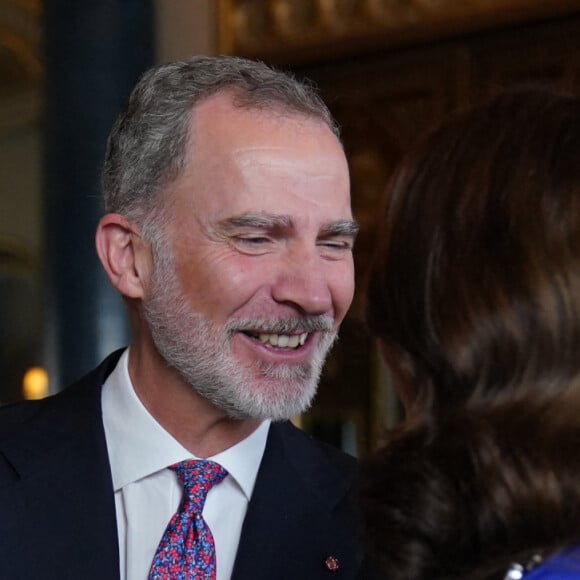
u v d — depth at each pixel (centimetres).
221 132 147
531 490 85
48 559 148
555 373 87
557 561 85
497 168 91
